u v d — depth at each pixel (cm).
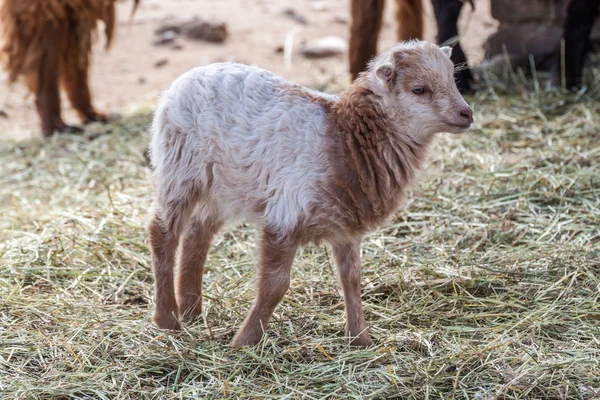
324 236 509
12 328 546
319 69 1245
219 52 1328
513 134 848
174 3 1553
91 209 741
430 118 491
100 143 942
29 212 767
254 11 1518
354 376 482
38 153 945
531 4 1041
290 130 498
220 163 520
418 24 960
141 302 597
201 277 571
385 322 552
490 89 944
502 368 482
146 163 866
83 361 503
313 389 474
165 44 1359
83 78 1028
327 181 491
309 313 563
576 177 729
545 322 530
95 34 1014
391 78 487
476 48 1193
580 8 912
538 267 606
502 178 748
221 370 493
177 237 547
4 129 1088
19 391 471
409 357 498
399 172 504
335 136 496
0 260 641
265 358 497
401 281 595
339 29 1431
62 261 644
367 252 652
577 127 846
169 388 480
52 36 980
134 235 689
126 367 495
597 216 669
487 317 553
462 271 606
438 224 685
